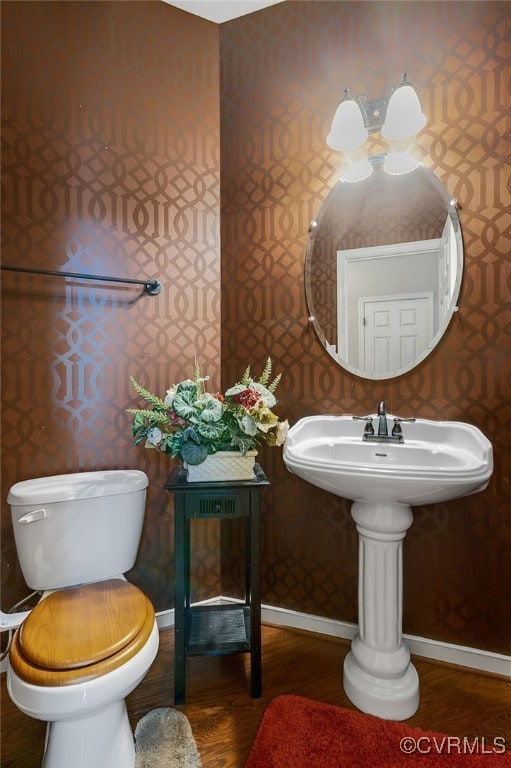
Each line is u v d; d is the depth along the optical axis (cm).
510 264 127
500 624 132
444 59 134
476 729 111
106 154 148
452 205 133
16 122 134
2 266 128
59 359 141
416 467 99
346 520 151
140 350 154
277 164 159
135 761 102
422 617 141
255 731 111
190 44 163
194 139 164
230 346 167
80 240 143
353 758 101
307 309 155
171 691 126
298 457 114
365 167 145
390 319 143
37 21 138
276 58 159
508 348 128
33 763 103
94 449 147
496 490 131
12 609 132
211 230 166
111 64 149
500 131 128
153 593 157
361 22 145
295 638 153
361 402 147
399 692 115
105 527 127
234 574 167
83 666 84
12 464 134
